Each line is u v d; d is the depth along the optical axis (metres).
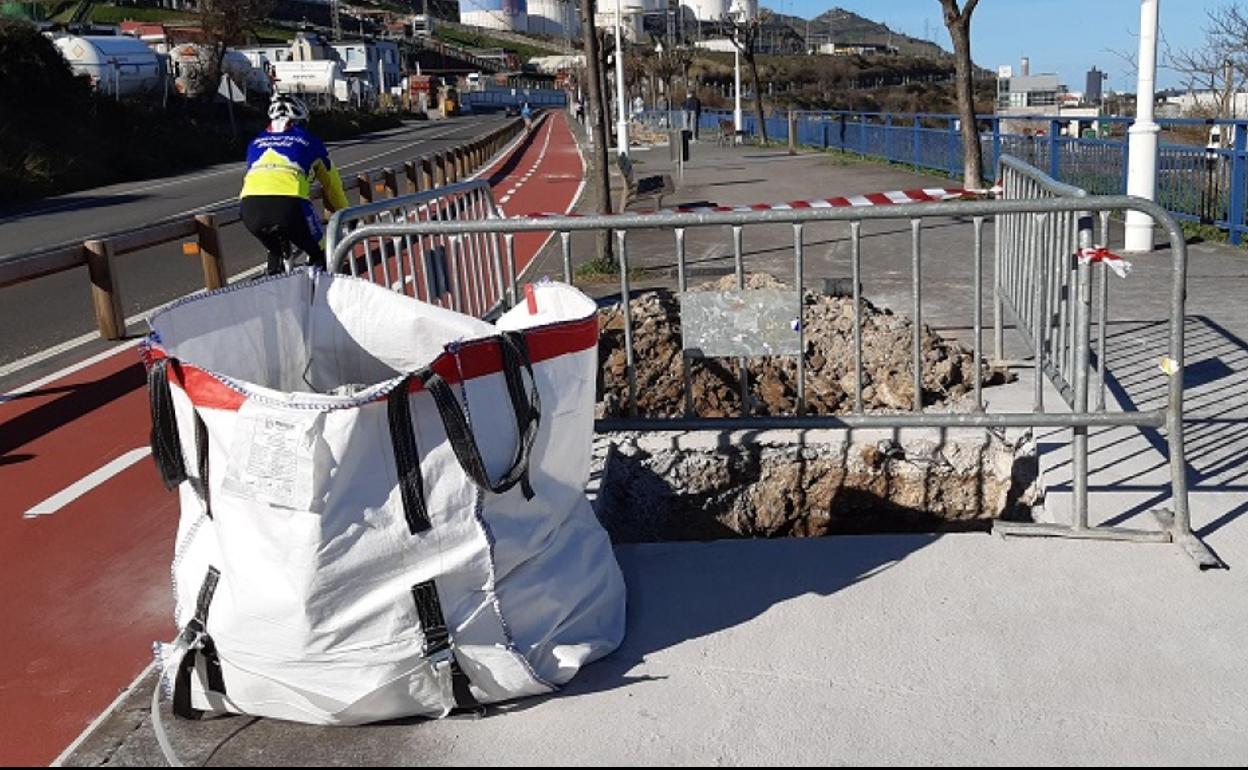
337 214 6.16
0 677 3.98
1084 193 4.65
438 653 3.29
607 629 3.82
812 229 14.91
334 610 3.22
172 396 3.39
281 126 8.90
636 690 3.54
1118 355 7.42
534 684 3.44
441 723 3.39
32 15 65.25
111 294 10.46
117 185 35.22
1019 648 3.71
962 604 4.02
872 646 3.76
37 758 3.43
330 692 3.29
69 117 38.94
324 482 3.15
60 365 9.48
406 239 7.16
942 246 12.80
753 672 3.62
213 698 3.41
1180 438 4.41
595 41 11.90
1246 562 4.23
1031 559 4.34
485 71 153.62
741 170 27.62
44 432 7.38
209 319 3.81
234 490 3.24
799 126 37.09
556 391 3.69
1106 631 3.79
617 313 6.75
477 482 3.31
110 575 4.89
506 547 3.43
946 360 6.38
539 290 4.36
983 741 3.22
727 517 5.57
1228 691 3.42
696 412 6.24
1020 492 5.46
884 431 5.49
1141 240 11.63
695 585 4.27
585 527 3.93
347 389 4.08
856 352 4.91
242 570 3.25
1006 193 7.50
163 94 51.19
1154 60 11.31
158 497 5.93
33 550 5.22
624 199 18.91
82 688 3.88
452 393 3.31
